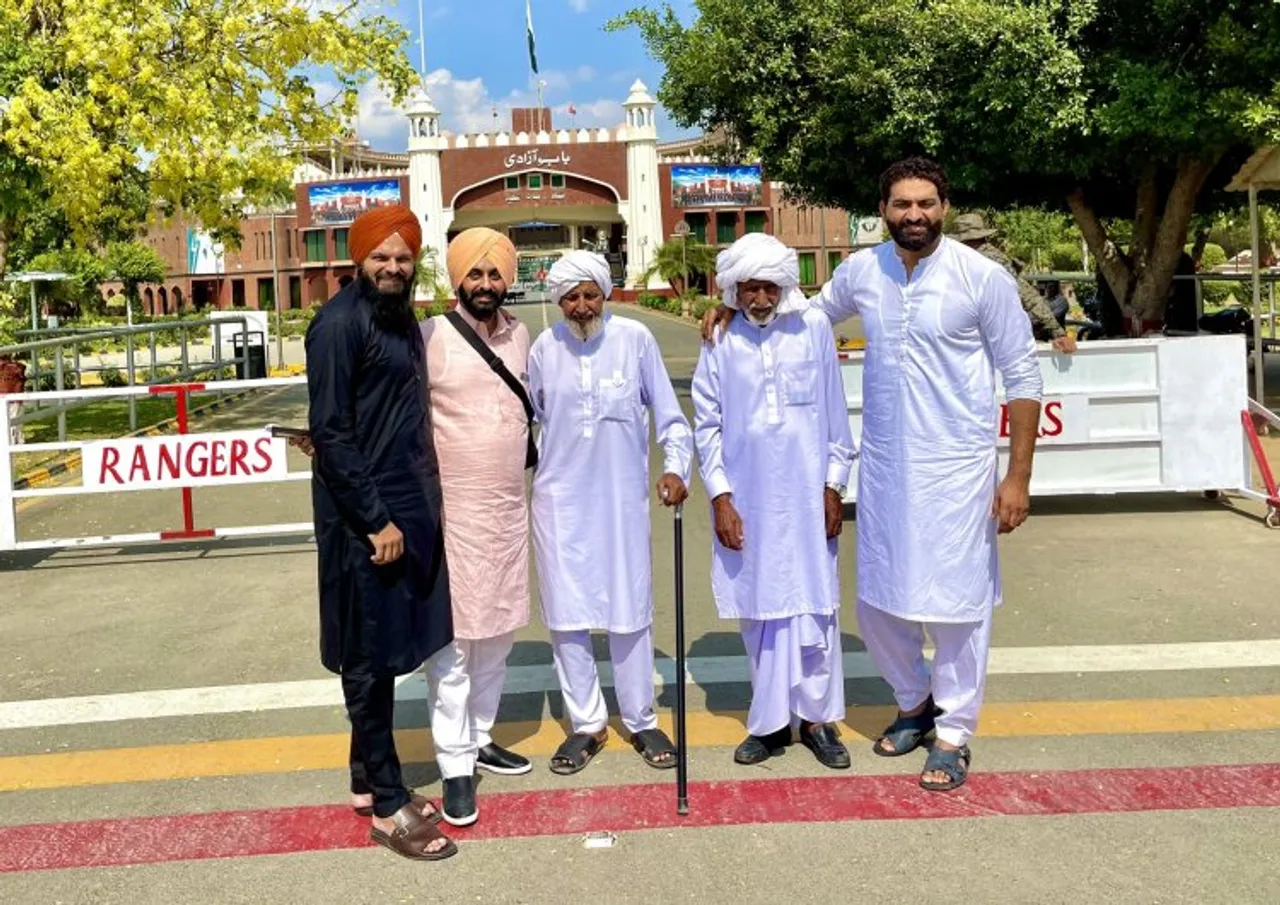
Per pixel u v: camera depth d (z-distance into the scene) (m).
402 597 3.35
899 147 12.05
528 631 5.67
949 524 3.69
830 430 3.92
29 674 5.25
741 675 4.93
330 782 3.95
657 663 5.14
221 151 14.45
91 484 7.36
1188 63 10.98
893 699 4.59
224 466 7.49
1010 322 3.66
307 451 3.64
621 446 3.91
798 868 3.23
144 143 13.95
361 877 3.27
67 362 26.09
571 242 86.06
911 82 11.49
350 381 3.26
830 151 12.77
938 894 3.07
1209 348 7.70
